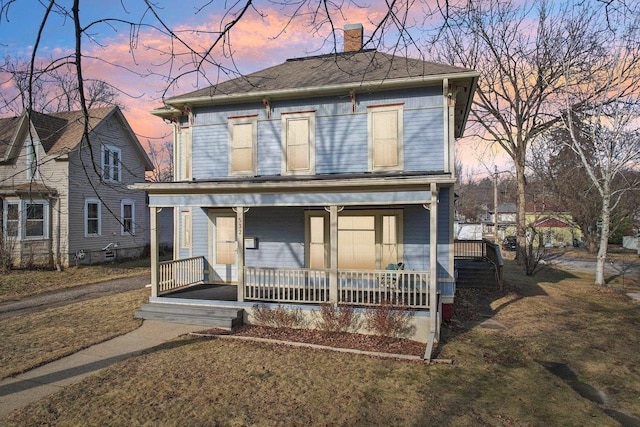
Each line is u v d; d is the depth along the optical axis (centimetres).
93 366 777
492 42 2423
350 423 577
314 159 1280
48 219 2077
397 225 1202
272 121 1330
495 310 1337
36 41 389
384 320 960
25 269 1981
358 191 1011
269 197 1077
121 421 571
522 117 2595
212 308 1100
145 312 1125
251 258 1348
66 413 591
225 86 1423
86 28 388
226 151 1374
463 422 585
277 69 1586
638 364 847
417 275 1173
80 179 2172
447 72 1134
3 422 564
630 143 1889
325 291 1064
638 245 3538
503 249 4269
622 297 1569
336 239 1032
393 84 1173
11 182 2094
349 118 1255
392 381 726
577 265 2767
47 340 931
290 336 985
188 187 1108
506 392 694
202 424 566
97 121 2239
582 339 1016
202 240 1424
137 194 2633
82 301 1381
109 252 2384
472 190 9369
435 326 948
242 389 681
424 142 1190
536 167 3325
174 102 1362
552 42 2231
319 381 720
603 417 613
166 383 702
